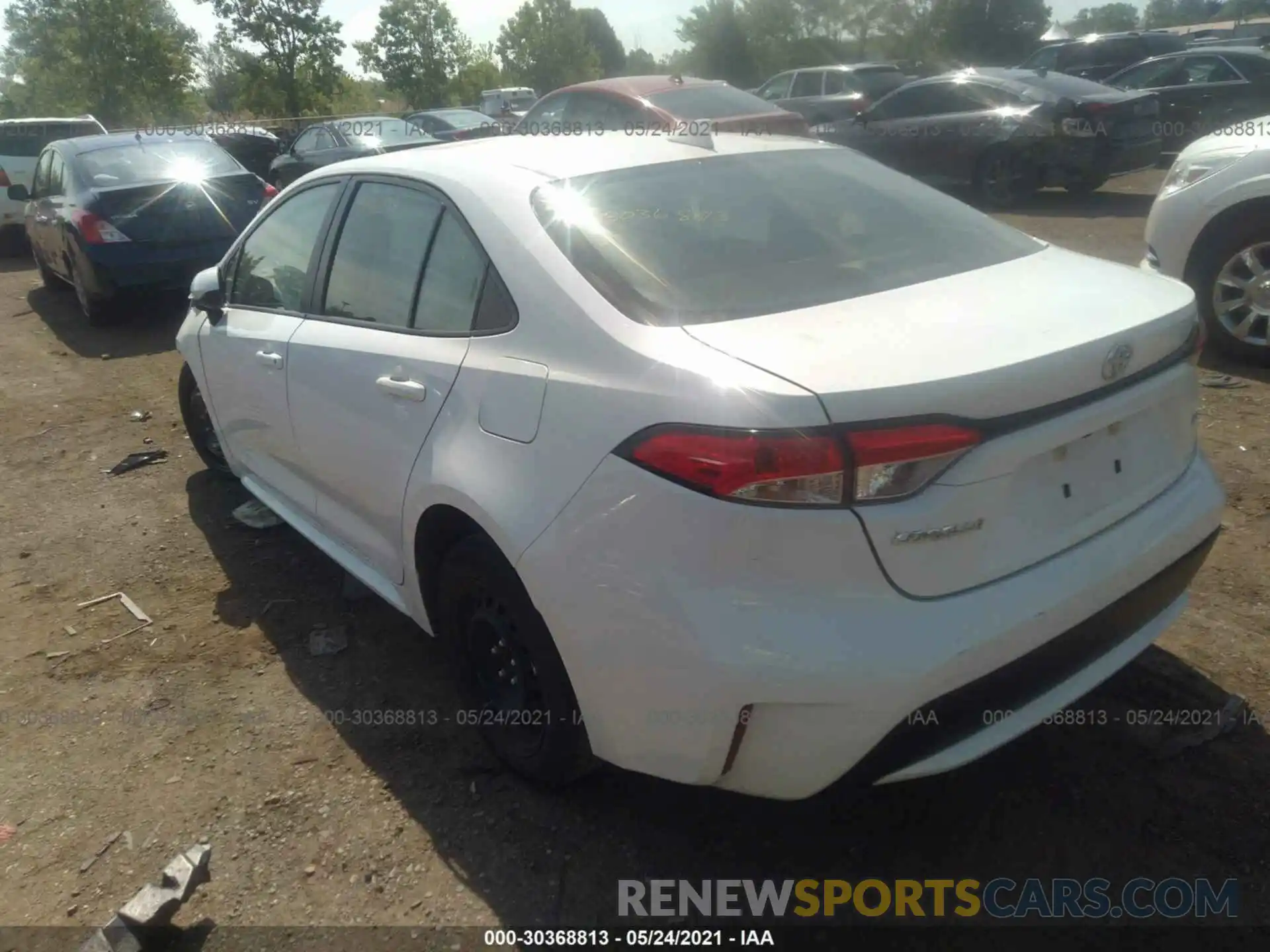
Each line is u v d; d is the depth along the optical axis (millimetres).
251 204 8773
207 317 4398
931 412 1995
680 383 2135
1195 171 5672
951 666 2035
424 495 2764
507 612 2596
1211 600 3447
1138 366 2324
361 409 3082
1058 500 2252
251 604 3939
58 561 4383
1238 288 5590
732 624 2029
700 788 2803
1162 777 2711
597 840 2639
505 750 2838
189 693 3375
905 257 2775
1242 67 13523
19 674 3541
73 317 9320
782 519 1984
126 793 2910
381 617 3799
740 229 2764
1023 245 3014
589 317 2404
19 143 13773
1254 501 4078
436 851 2629
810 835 2623
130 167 8727
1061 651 2246
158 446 5773
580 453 2279
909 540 2016
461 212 2887
